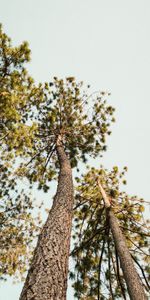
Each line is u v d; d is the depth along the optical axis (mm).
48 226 9320
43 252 7898
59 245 8406
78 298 14039
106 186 16938
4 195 16578
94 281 14484
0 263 14844
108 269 14297
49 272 7105
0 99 10500
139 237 14938
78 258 14930
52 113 17531
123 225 15344
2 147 11875
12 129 10773
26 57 11961
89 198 15961
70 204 11117
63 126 18656
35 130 11852
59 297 6504
